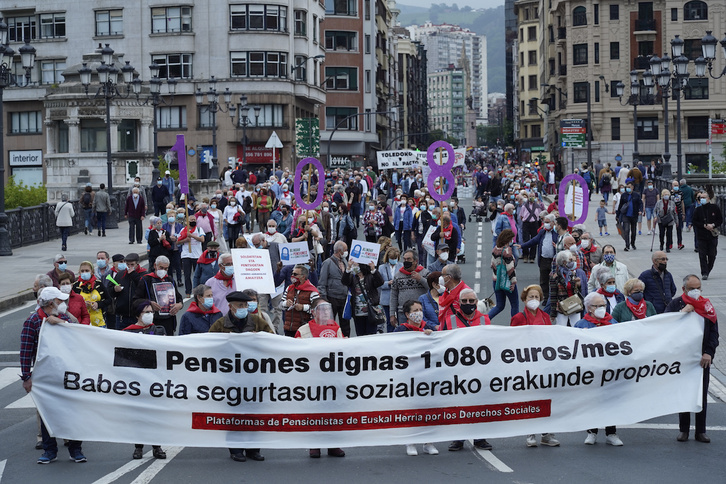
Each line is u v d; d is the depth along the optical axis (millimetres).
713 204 23078
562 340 11266
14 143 76188
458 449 11352
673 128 80188
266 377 10766
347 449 11570
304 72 77625
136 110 56750
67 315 12258
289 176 44000
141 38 73750
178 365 10750
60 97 56531
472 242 34344
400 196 29203
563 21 86188
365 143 100062
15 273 26766
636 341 11406
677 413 12391
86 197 37531
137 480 9953
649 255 28406
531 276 25391
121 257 15141
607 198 48469
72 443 10922
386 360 10883
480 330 11070
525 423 11195
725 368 15477
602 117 81375
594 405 11359
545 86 102562
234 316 11250
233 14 72500
